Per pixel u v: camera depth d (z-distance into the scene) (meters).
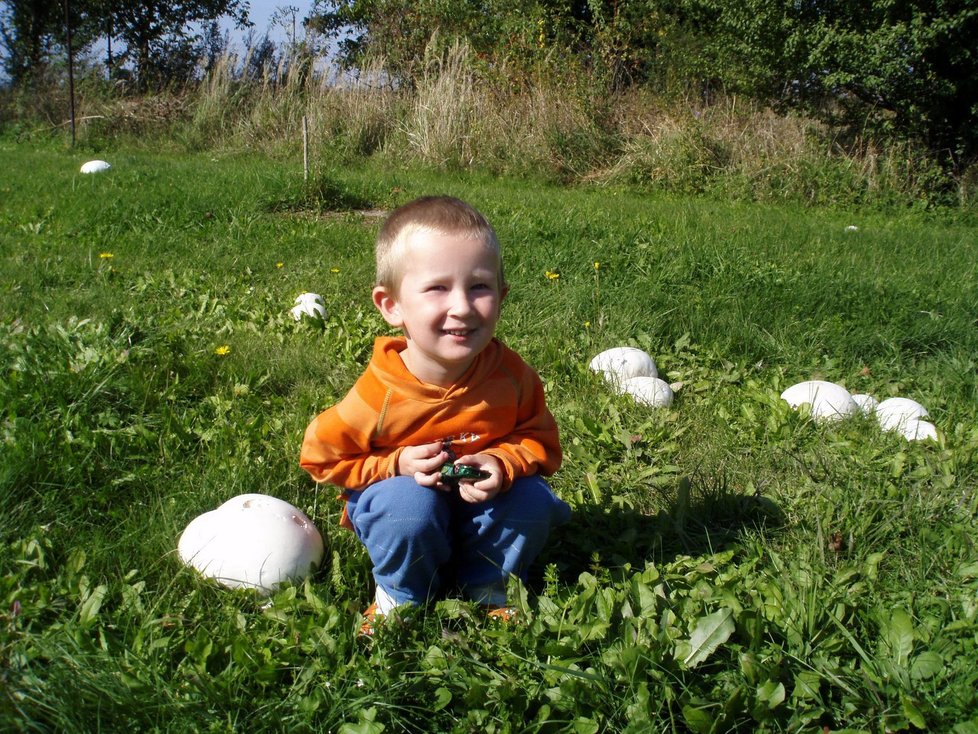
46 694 1.88
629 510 2.97
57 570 2.49
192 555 2.48
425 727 1.98
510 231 7.24
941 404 4.18
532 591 2.45
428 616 2.31
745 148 12.86
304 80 15.59
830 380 4.63
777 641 2.24
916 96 12.54
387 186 10.09
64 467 2.95
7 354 3.83
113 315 4.30
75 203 7.84
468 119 13.69
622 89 15.10
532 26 15.70
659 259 6.40
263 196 8.73
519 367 2.31
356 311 5.20
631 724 1.90
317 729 1.92
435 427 2.19
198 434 3.40
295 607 2.29
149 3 22.88
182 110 16.38
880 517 2.99
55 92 16.70
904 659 2.15
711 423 3.86
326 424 2.19
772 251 7.29
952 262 7.49
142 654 2.09
